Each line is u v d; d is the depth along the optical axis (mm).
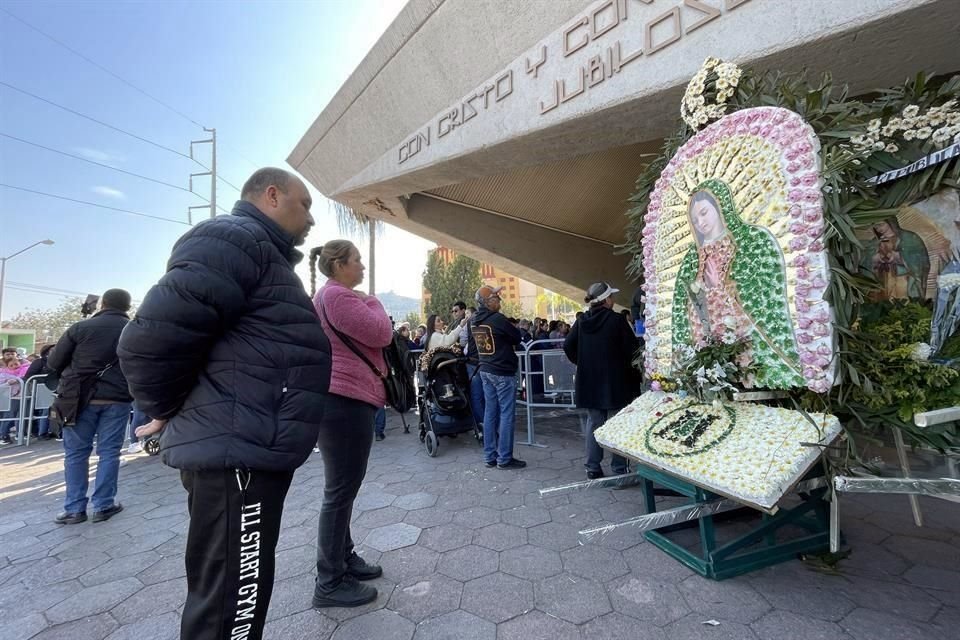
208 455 1362
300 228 1812
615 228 9219
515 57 3971
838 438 1983
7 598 2400
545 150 4297
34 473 5281
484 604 2150
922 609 1963
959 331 1779
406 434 6410
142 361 1311
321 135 6504
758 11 2547
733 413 2336
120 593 2426
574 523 3025
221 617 1369
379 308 2459
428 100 4875
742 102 2432
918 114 1915
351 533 3000
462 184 7305
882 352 1903
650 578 2307
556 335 9859
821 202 1984
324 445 2168
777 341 2146
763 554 2350
